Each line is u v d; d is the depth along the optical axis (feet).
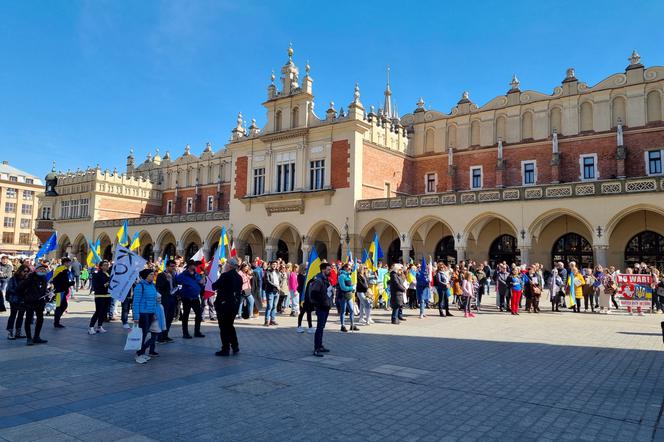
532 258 110.22
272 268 54.60
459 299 73.15
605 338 44.60
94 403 23.17
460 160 130.52
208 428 19.83
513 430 19.89
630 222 99.60
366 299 55.21
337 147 117.60
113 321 55.62
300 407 22.80
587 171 112.37
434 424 20.57
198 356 35.06
